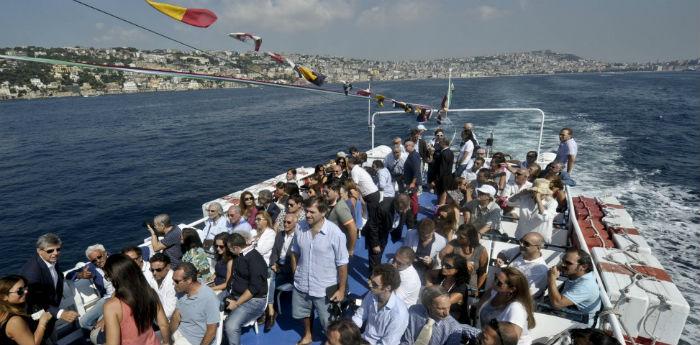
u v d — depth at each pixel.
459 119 35.72
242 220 6.41
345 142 34.88
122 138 40.56
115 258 2.98
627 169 19.69
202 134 41.75
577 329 3.01
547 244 5.76
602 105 49.31
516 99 57.62
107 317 2.92
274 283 4.95
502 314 3.56
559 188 6.60
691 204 14.77
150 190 22.06
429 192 10.03
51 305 4.29
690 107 48.00
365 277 6.00
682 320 3.93
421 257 4.96
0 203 20.30
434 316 3.57
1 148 36.59
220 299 4.76
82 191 22.14
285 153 31.27
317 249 4.15
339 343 2.80
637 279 4.37
